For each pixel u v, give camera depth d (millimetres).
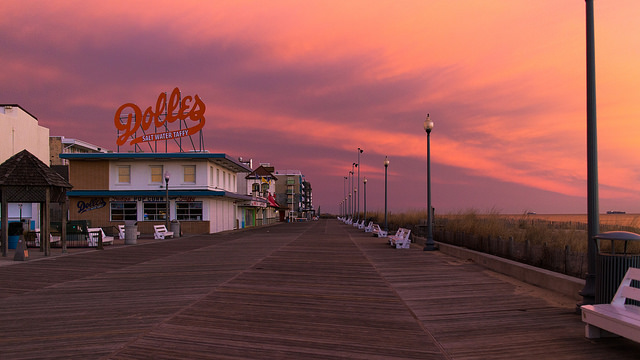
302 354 5496
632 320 5219
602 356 5414
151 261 15367
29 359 5223
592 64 7508
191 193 34375
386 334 6414
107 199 35031
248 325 6816
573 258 10938
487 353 5578
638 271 5758
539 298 9023
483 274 12438
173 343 5875
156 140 35969
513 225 18641
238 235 32969
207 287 10094
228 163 38406
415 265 14469
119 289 9836
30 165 17109
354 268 13672
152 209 35094
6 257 16500
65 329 6531
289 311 7777
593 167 7449
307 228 49562
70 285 10375
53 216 37469
